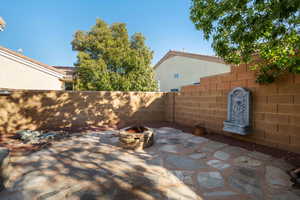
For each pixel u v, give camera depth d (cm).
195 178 262
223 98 534
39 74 991
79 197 211
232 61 379
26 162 321
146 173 280
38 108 621
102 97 738
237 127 442
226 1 268
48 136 514
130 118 797
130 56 1045
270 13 228
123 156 361
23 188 229
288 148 363
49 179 255
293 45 282
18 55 873
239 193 219
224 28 315
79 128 655
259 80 399
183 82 1288
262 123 415
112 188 233
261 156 348
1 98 560
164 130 643
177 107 793
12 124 578
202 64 1110
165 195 217
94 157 354
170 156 362
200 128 554
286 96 366
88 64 1049
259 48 320
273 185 236
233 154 367
